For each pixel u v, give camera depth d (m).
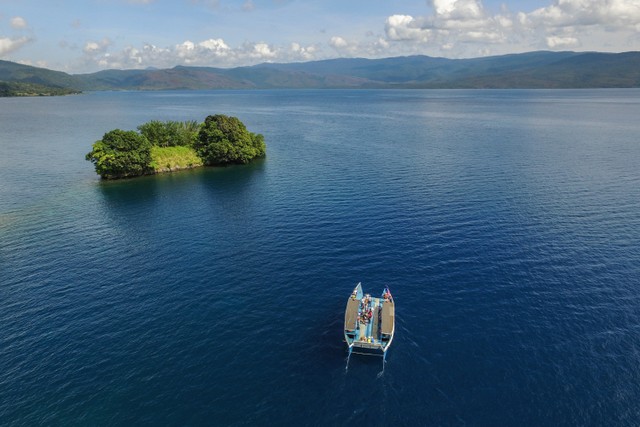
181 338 53.78
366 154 161.50
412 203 99.38
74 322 57.09
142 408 43.44
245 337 54.00
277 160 156.50
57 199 112.38
